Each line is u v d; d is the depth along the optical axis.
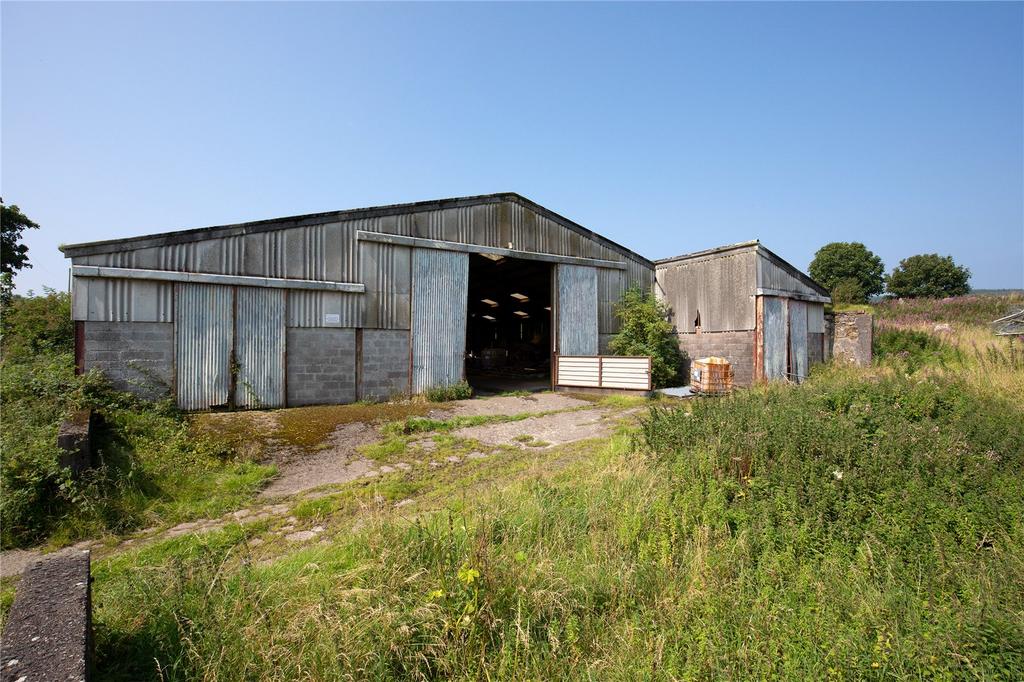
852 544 3.65
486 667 2.56
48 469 5.22
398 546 3.44
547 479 5.59
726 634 2.63
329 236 11.28
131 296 9.23
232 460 7.10
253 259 10.38
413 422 9.09
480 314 30.22
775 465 4.56
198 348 9.79
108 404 8.24
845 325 16.14
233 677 2.49
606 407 11.69
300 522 5.02
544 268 16.59
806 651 2.43
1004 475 4.23
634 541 3.88
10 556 4.52
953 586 3.09
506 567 3.21
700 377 13.37
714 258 15.03
